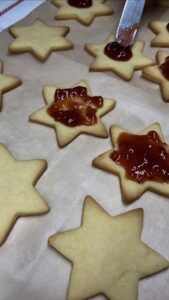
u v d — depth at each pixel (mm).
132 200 273
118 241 252
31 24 392
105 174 288
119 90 343
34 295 233
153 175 281
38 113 315
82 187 280
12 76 340
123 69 353
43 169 284
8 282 236
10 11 400
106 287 235
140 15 379
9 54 363
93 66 353
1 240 250
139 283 240
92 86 344
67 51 371
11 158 285
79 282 235
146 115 326
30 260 245
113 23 401
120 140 300
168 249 255
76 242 250
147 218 268
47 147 300
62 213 266
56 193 276
